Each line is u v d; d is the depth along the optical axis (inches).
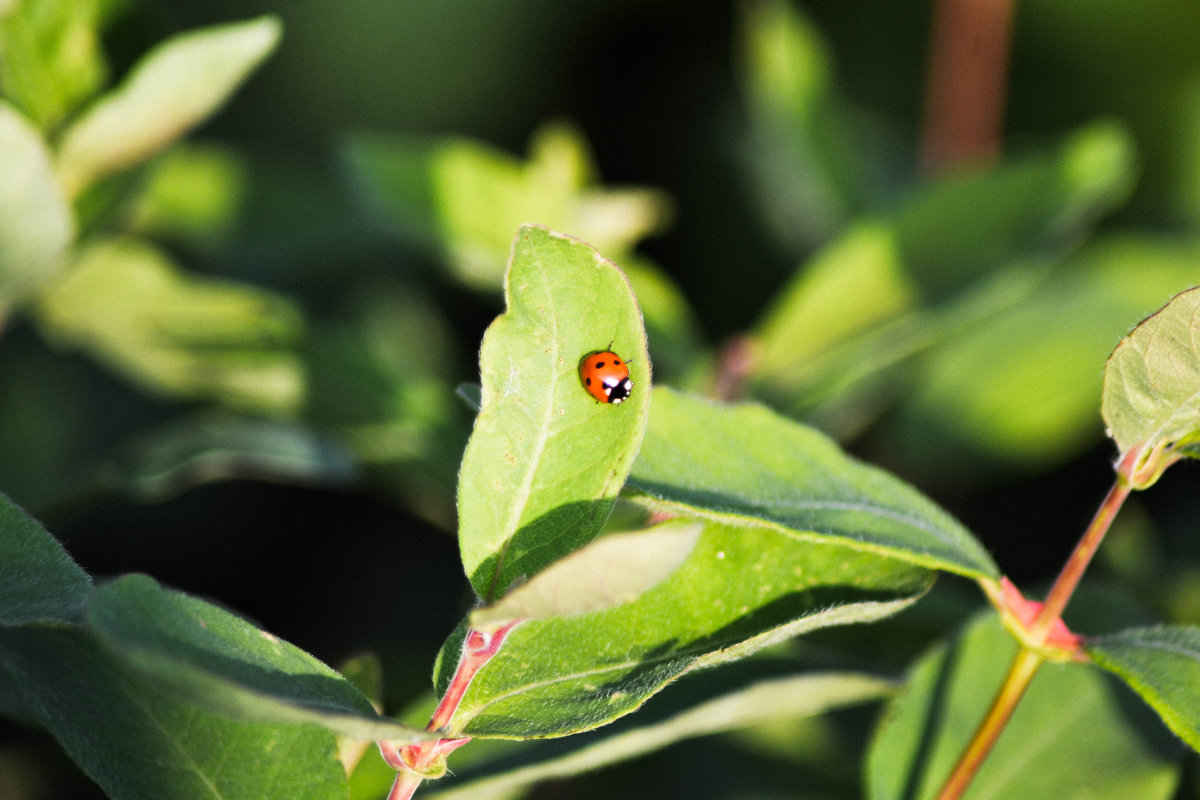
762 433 21.6
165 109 25.0
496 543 20.4
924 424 33.0
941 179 29.4
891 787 22.8
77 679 20.7
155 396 35.8
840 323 28.6
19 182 23.9
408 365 32.5
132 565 37.6
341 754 20.7
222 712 19.2
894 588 21.3
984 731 21.9
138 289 28.3
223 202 34.7
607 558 19.3
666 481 21.1
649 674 20.6
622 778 26.4
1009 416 32.8
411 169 30.2
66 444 33.8
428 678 26.2
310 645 36.8
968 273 28.5
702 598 21.1
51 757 26.2
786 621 21.1
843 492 21.5
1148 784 22.7
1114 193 32.8
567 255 20.3
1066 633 21.5
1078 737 22.9
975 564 21.4
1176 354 20.8
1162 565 31.5
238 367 27.1
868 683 22.7
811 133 36.9
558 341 20.4
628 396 20.4
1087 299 34.1
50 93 25.1
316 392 27.4
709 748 26.5
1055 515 35.4
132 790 20.5
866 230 29.1
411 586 37.7
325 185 35.8
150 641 19.4
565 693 20.6
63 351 34.5
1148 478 21.2
